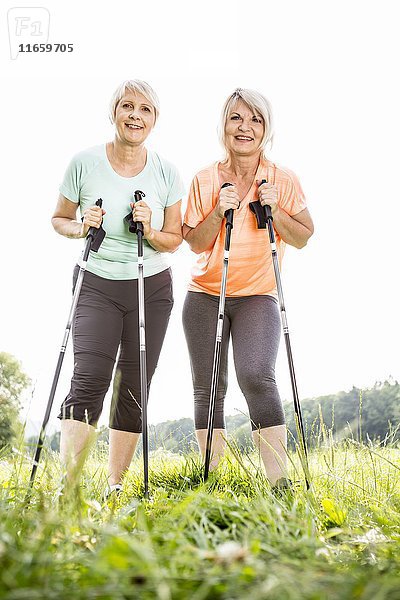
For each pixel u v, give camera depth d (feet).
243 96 14.24
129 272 14.05
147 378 14.29
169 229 14.53
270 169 14.73
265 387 13.15
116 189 14.06
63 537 6.81
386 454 13.88
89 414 13.01
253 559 5.56
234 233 14.37
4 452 10.23
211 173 14.67
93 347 13.37
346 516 9.62
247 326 13.92
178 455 15.81
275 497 10.81
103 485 10.97
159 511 8.84
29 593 4.82
